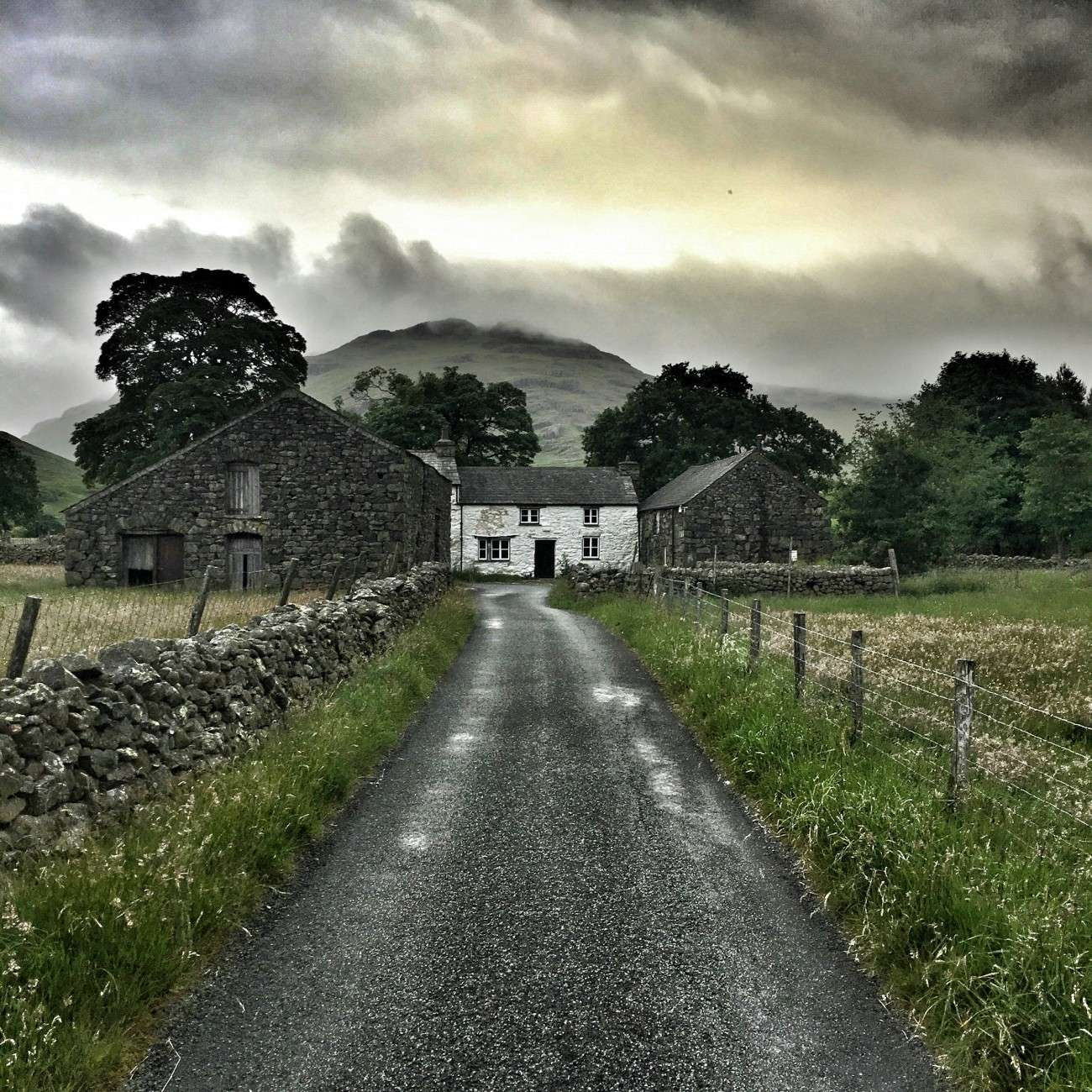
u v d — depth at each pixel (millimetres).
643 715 9523
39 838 4238
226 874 4668
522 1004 3744
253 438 24406
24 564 36875
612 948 4258
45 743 4531
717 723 8422
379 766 7480
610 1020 3625
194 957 4051
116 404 41000
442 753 7934
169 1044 3438
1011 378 54938
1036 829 5180
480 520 44000
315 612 9781
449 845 5656
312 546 24344
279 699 7898
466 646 15148
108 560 24328
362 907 4711
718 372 61062
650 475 56469
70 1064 3148
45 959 3529
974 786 5859
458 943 4301
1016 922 3834
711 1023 3605
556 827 6000
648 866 5309
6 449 52094
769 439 60688
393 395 62906
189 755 5895
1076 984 3438
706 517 35438
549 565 44469
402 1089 3162
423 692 10594
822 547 36062
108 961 3697
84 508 24281
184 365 40438
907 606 18328
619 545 44469
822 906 4734
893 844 4859
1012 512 42719
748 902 4801
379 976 3975
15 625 11266
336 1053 3389
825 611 17641
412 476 26109
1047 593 20781
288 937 4355
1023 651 11070
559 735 8609
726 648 10930
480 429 58375
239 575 24484
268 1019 3619
